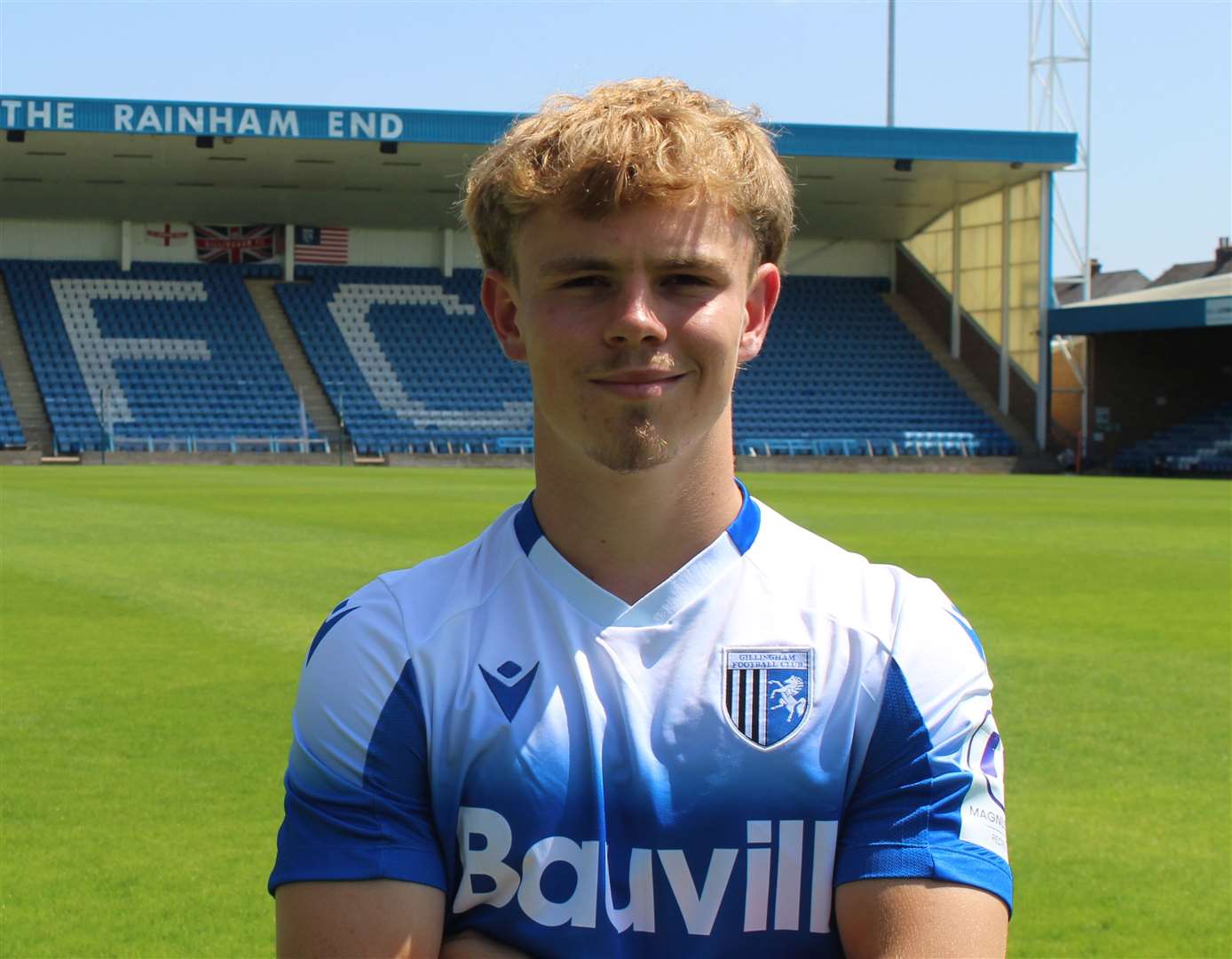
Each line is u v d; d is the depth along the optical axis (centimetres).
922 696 154
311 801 154
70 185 3681
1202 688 658
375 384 3859
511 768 151
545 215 149
